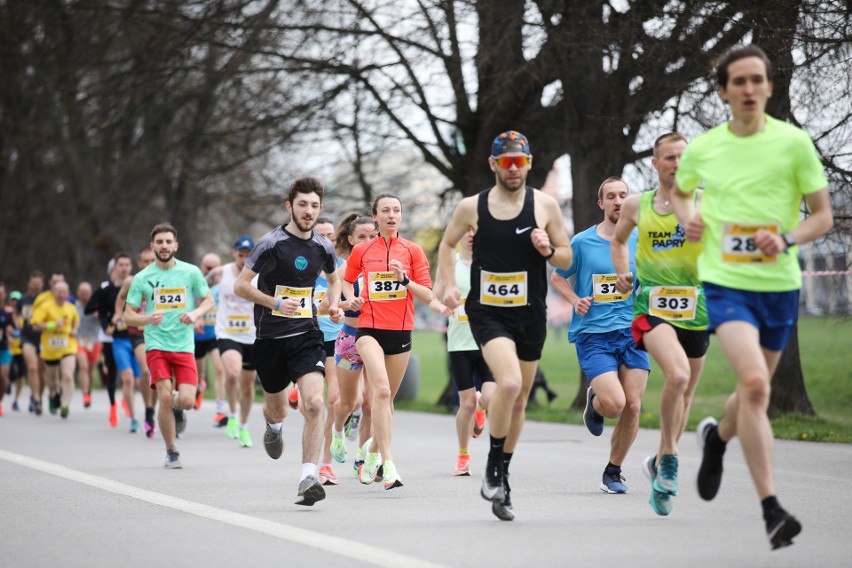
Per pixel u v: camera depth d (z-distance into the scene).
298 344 27.92
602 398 27.86
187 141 82.56
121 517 25.70
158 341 36.72
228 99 82.31
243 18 71.31
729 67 19.52
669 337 24.52
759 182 19.48
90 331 65.94
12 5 91.94
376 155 76.25
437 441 45.97
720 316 19.42
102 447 43.78
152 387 36.59
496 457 23.83
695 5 49.19
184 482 32.19
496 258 23.27
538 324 23.59
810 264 55.28
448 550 20.66
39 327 59.47
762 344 20.12
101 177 98.31
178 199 94.88
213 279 53.56
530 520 24.38
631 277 25.17
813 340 132.00
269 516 25.38
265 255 27.97
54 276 59.56
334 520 24.62
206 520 24.98
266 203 81.75
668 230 24.36
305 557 20.30
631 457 38.78
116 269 53.62
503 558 19.83
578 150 58.41
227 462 37.94
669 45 51.12
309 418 26.67
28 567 20.19
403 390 75.31
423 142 69.56
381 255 30.05
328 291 30.20
